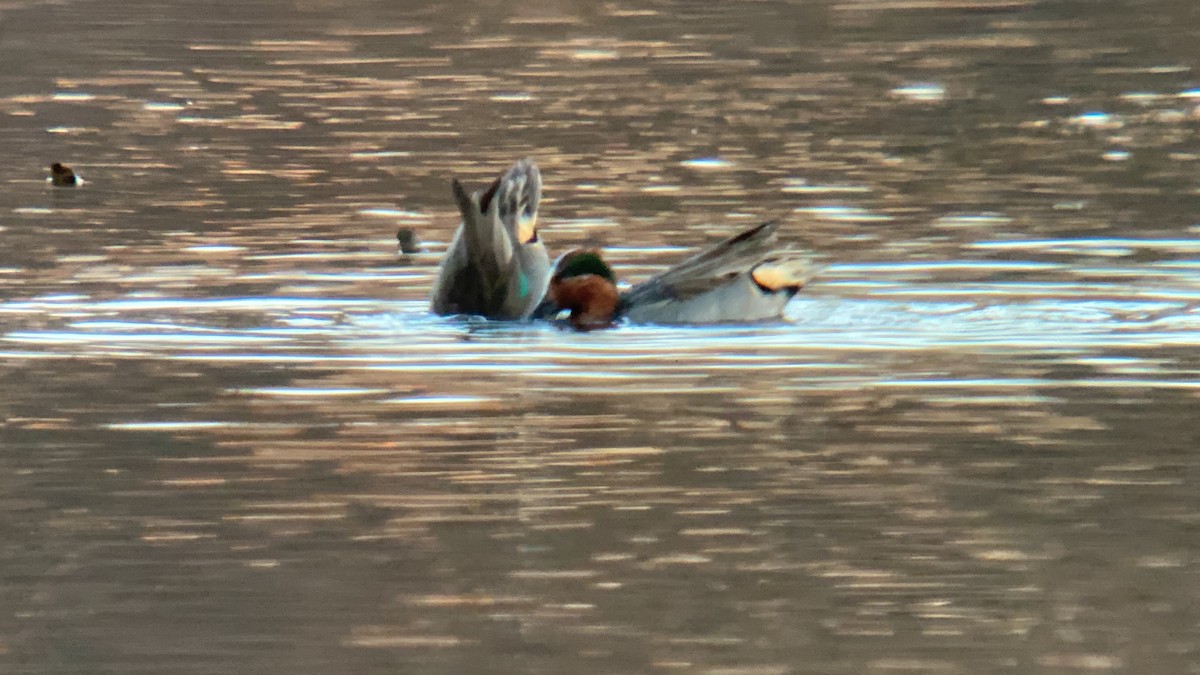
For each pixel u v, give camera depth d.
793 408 11.99
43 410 11.95
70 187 20.73
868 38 31.59
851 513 10.10
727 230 18.14
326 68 29.53
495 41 32.16
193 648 8.38
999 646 8.44
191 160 22.45
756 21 33.66
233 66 29.72
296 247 17.56
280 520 10.03
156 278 16.03
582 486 10.55
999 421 11.64
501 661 8.23
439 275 14.71
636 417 11.80
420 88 27.73
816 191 20.14
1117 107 25.25
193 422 11.71
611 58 30.23
